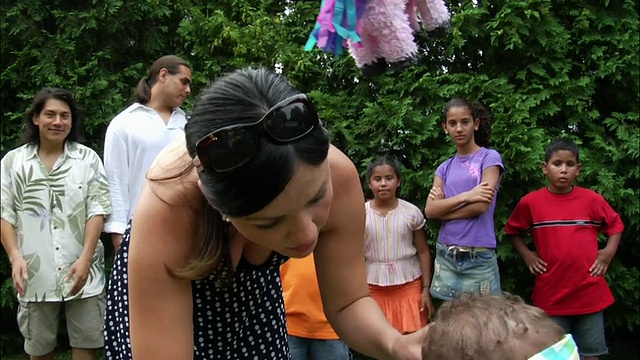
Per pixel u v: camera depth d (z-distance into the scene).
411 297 3.56
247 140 0.85
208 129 0.89
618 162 4.27
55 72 4.65
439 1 1.10
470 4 4.42
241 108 0.88
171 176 1.09
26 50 4.66
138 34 4.99
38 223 3.28
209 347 1.32
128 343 1.30
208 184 0.91
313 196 0.93
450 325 0.96
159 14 4.84
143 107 3.17
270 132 0.86
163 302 1.12
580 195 3.51
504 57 4.56
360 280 1.39
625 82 4.42
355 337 1.38
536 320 0.94
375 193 3.65
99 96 4.70
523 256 3.62
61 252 3.27
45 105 3.26
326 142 0.92
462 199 3.29
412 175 4.21
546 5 4.34
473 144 3.47
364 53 1.05
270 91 0.91
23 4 4.68
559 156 3.49
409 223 3.61
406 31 1.03
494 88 4.32
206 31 4.74
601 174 4.10
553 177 3.52
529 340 0.91
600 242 4.27
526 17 4.36
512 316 0.95
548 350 0.88
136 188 3.14
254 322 1.35
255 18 4.71
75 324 3.36
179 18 5.11
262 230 0.96
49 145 3.30
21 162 3.31
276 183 0.88
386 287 3.55
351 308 1.39
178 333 1.13
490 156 3.39
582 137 4.48
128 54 5.03
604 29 4.43
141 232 1.10
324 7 1.04
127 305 1.31
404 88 4.41
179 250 1.09
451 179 3.43
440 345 0.96
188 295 1.16
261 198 0.89
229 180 0.88
